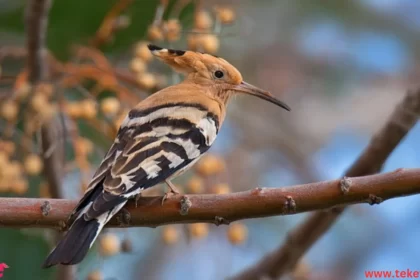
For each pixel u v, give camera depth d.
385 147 8.95
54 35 11.75
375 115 16.34
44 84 9.16
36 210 6.84
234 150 15.00
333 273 14.71
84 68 9.48
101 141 11.09
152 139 7.57
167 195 6.98
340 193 6.64
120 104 9.60
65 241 6.47
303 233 9.83
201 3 9.88
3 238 11.20
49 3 8.98
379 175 6.64
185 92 8.70
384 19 16.34
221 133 15.15
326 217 9.59
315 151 15.97
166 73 11.80
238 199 6.80
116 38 11.60
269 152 15.23
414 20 16.48
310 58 16.14
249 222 14.14
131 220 6.94
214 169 8.91
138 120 7.82
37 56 9.23
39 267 11.23
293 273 10.27
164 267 13.78
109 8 11.63
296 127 16.05
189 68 9.70
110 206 6.71
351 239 14.97
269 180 14.88
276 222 14.19
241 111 15.54
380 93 16.66
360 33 16.23
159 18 9.45
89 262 10.75
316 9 15.78
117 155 7.35
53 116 9.27
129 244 8.79
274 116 15.91
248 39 15.26
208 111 8.28
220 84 9.64
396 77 16.52
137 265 13.65
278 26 15.73
